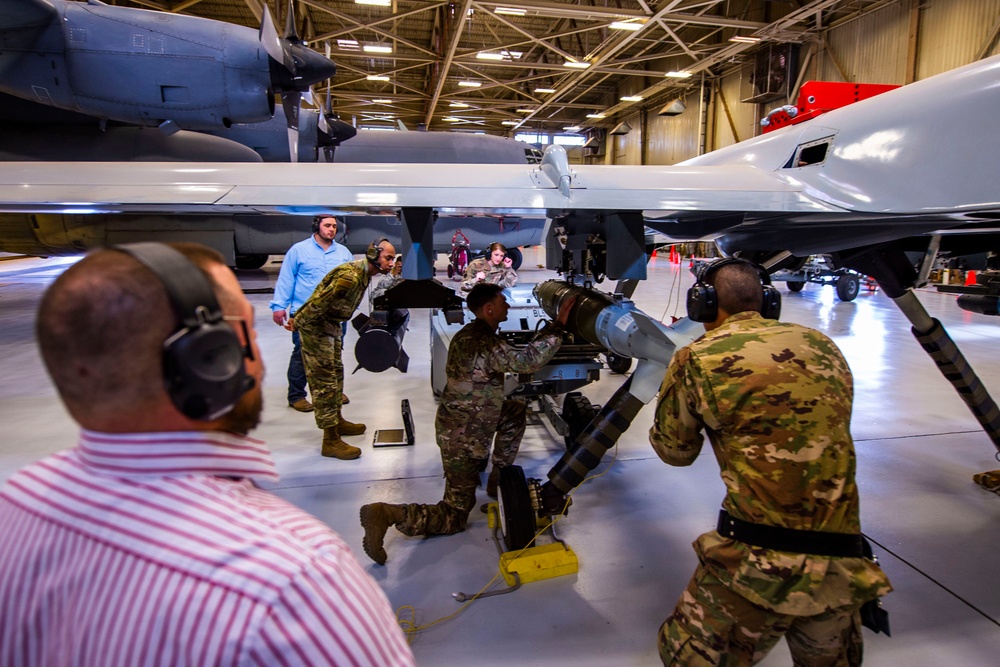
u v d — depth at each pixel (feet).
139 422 1.81
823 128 8.76
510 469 8.27
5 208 7.06
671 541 8.50
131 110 18.15
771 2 51.21
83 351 1.71
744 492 4.35
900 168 7.49
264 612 1.63
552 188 7.25
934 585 7.39
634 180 7.64
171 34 17.43
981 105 6.89
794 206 7.69
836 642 4.43
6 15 15.99
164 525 1.73
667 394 4.97
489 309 8.11
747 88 61.26
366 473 10.86
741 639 4.50
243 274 45.62
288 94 19.43
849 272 34.24
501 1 44.57
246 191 6.79
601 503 9.70
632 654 6.20
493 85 71.26
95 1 17.57
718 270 5.15
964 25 37.37
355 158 34.60
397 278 11.01
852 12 46.88
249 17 55.67
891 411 14.65
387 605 2.10
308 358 11.21
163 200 6.56
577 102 94.84
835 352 4.63
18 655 1.74
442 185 7.08
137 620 1.63
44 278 45.50
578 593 7.26
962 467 11.19
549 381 11.67
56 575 1.74
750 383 4.35
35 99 17.97
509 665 6.04
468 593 7.22
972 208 6.78
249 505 1.91
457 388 8.15
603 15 47.26
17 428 13.37
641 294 36.50
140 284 1.74
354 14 57.47
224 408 1.91
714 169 8.66
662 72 65.67
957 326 26.32
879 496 9.96
